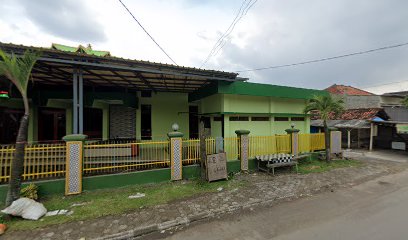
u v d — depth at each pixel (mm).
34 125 9508
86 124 10555
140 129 11227
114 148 7328
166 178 7082
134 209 5027
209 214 4859
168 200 5566
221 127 9539
